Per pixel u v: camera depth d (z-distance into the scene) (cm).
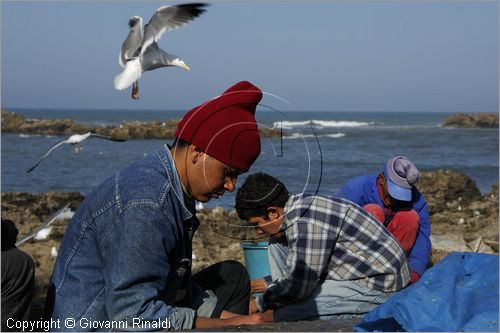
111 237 409
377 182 664
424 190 2377
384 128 9550
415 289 413
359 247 493
